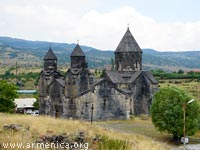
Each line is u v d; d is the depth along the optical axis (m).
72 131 35.84
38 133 32.84
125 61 90.06
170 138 63.50
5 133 30.78
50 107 88.38
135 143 38.50
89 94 80.50
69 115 82.62
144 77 88.94
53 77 92.62
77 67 84.25
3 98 82.75
